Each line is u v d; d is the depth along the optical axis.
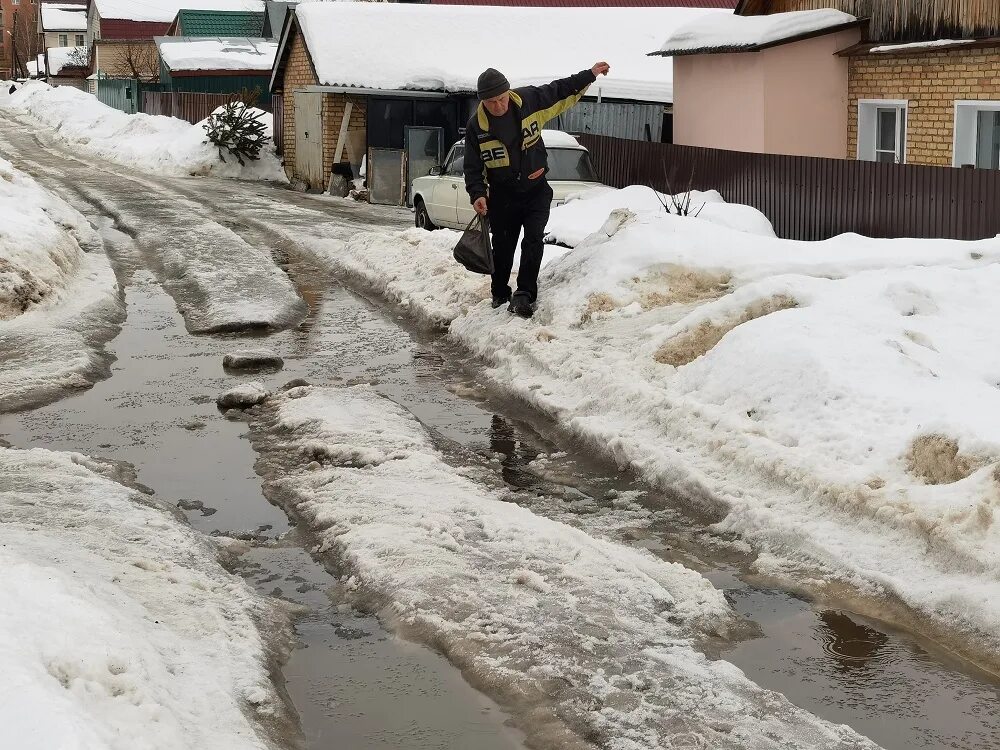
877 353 6.65
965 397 6.13
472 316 10.04
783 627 4.62
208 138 32.00
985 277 8.31
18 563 4.11
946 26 14.51
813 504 5.52
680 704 3.88
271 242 16.64
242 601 4.68
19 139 41.75
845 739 3.67
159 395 8.20
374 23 27.20
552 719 3.83
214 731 3.47
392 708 3.97
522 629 4.42
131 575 4.70
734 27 17.05
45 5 88.06
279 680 4.16
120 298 11.98
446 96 26.45
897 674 4.23
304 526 5.73
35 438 7.15
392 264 12.98
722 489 5.85
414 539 5.29
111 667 3.51
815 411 6.26
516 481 6.39
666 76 24.50
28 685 3.11
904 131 15.65
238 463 6.71
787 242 10.28
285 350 9.72
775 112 16.27
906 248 10.00
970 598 4.49
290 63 29.92
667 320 8.65
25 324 10.07
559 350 8.45
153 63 58.81
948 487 5.16
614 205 15.23
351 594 4.91
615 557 5.12
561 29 27.39
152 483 6.37
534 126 9.22
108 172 29.67
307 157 28.50
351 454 6.59
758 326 7.20
